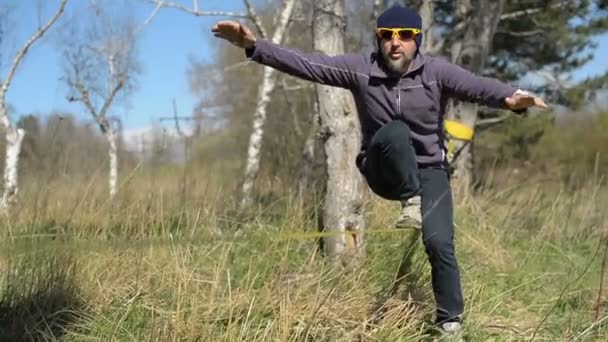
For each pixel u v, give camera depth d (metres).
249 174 8.90
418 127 4.09
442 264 4.16
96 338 4.21
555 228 7.40
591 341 4.44
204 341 3.97
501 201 8.03
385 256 5.23
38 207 5.59
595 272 6.02
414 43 3.97
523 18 15.00
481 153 18.25
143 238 5.20
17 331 4.21
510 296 5.36
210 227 5.76
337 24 5.70
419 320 4.45
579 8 14.29
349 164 5.55
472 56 9.26
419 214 4.77
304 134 15.23
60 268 4.66
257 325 4.28
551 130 18.91
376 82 4.05
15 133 7.82
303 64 4.02
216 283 4.53
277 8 10.45
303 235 4.55
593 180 9.04
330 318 4.29
